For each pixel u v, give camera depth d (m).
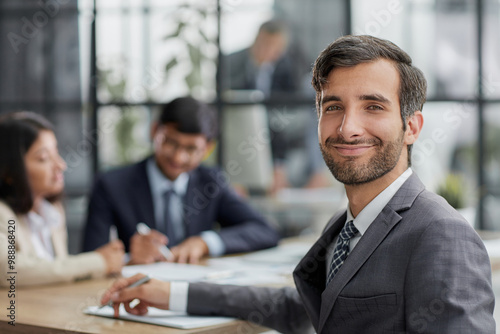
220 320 1.24
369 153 1.06
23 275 1.57
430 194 1.08
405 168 1.11
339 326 1.08
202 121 2.19
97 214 2.22
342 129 1.05
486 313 0.94
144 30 3.85
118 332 1.14
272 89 3.82
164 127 2.20
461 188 2.46
